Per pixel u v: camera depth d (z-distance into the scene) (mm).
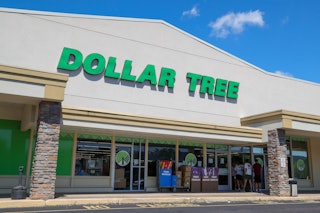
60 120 13844
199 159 21250
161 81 19719
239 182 21375
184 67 20875
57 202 12664
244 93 23094
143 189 19109
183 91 20594
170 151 20281
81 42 17656
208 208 13000
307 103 26391
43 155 13227
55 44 16938
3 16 15898
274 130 19484
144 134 18016
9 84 12516
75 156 17500
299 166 25312
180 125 17891
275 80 24938
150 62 19641
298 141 25688
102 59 18016
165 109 19703
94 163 17984
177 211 11805
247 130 19922
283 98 25047
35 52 16328
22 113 16547
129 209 11922
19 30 16141
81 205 12766
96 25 18266
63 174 17094
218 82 21922
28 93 12828
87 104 17328
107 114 15867
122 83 18531
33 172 13094
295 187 18938
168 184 19188
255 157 23266
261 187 22812
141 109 18875
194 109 20797
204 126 18641
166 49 20391
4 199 12570
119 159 18719
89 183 17688
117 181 18453
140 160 19344
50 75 13320
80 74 17422
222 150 22344
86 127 15562
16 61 15797
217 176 20344
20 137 16500
